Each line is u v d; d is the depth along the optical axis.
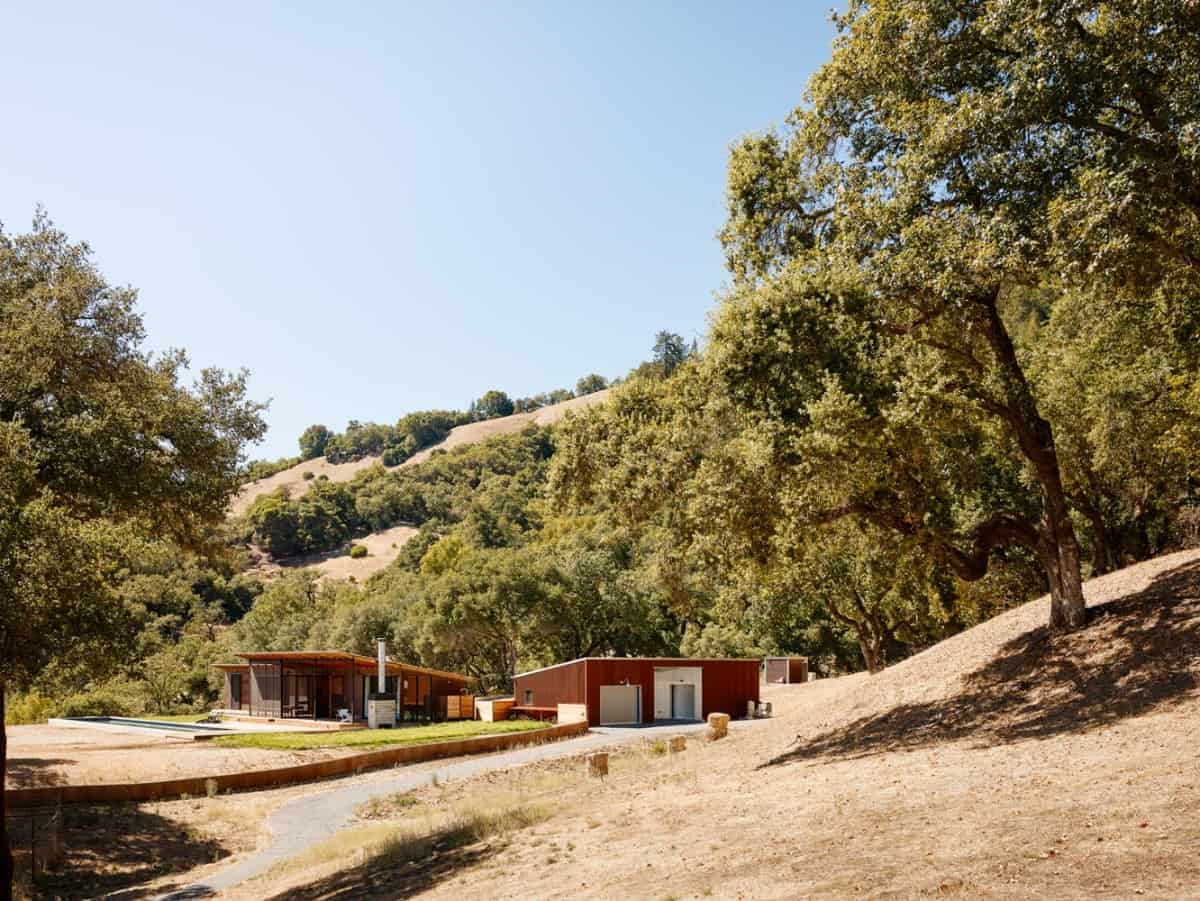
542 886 10.92
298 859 16.97
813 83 19.91
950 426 17.67
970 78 17.08
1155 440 27.67
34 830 21.86
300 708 49.59
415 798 24.33
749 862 10.04
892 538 21.50
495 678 71.25
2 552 14.21
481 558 67.25
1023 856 8.40
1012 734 14.97
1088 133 15.39
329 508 158.75
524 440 185.38
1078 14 14.44
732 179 21.58
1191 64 13.80
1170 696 14.23
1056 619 19.34
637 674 46.81
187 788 26.62
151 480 17.78
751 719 44.78
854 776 14.46
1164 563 22.44
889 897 7.86
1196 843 7.97
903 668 24.08
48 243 18.44
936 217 16.48
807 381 17.72
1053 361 31.23
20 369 16.09
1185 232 15.72
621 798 17.19
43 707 56.97
